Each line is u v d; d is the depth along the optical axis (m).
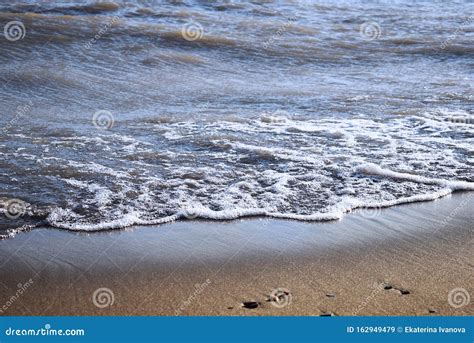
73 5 17.55
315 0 20.06
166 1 18.61
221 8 18.31
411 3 20.42
